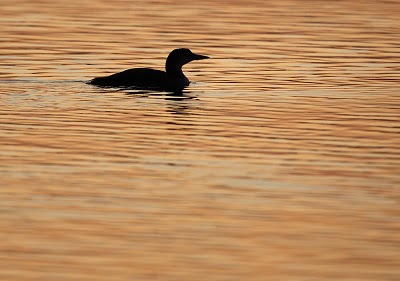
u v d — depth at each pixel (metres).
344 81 28.92
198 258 15.04
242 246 15.54
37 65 30.69
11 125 23.09
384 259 15.09
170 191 18.20
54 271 14.44
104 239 15.73
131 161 20.25
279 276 14.41
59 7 42.16
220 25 38.47
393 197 18.00
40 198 17.70
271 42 35.19
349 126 23.52
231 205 17.45
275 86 28.27
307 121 23.98
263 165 20.06
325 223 16.59
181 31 37.19
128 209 17.17
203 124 23.61
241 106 25.67
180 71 28.58
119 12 41.19
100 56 32.56
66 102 25.62
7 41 34.56
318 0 44.72
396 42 35.28
